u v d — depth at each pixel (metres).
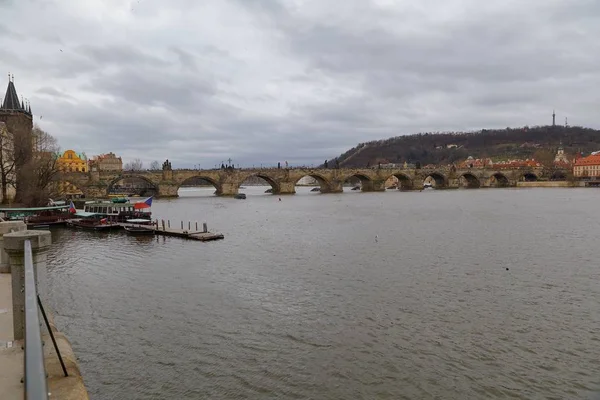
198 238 75.94
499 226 89.12
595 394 23.62
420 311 36.22
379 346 29.55
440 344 29.77
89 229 94.12
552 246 65.75
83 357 28.06
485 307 37.09
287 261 56.81
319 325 33.38
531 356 28.02
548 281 45.22
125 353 28.64
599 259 56.00
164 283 45.97
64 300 40.03
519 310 36.31
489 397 23.52
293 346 29.66
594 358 27.67
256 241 74.31
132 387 24.44
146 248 68.62
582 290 41.91
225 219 112.06
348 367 26.67
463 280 45.78
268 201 185.25
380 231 84.31
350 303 38.50
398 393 23.89
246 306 38.03
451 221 99.19
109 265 55.69
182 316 35.56
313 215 119.44
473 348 29.14
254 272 50.72
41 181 121.31
